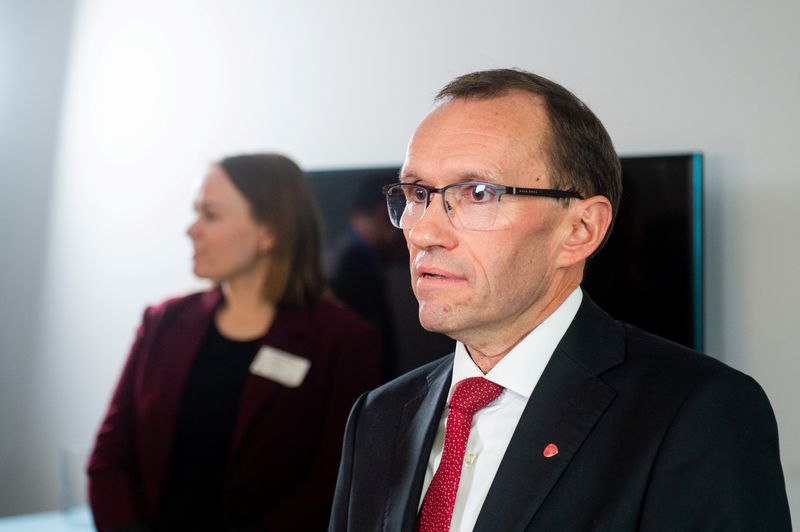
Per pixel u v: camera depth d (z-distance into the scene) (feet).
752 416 3.34
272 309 8.63
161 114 12.64
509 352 3.80
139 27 13.01
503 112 3.70
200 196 8.66
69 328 13.60
